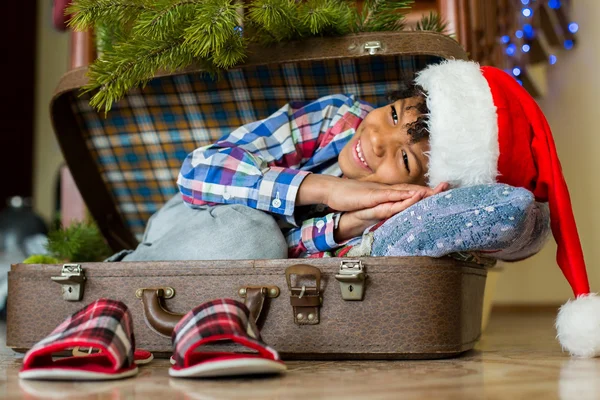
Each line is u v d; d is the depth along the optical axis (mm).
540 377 875
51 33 4391
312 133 1315
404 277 999
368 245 1067
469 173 1068
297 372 921
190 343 858
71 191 1916
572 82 2770
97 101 1192
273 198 1154
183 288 1058
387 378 868
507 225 978
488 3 1995
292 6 1180
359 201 1096
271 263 1031
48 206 4359
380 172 1172
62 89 1341
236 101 1412
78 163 1500
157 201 1601
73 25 1209
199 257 1119
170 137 1487
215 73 1292
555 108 2795
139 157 1527
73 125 1462
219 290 1043
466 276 1062
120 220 1626
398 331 999
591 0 2730
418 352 1001
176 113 1447
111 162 1542
